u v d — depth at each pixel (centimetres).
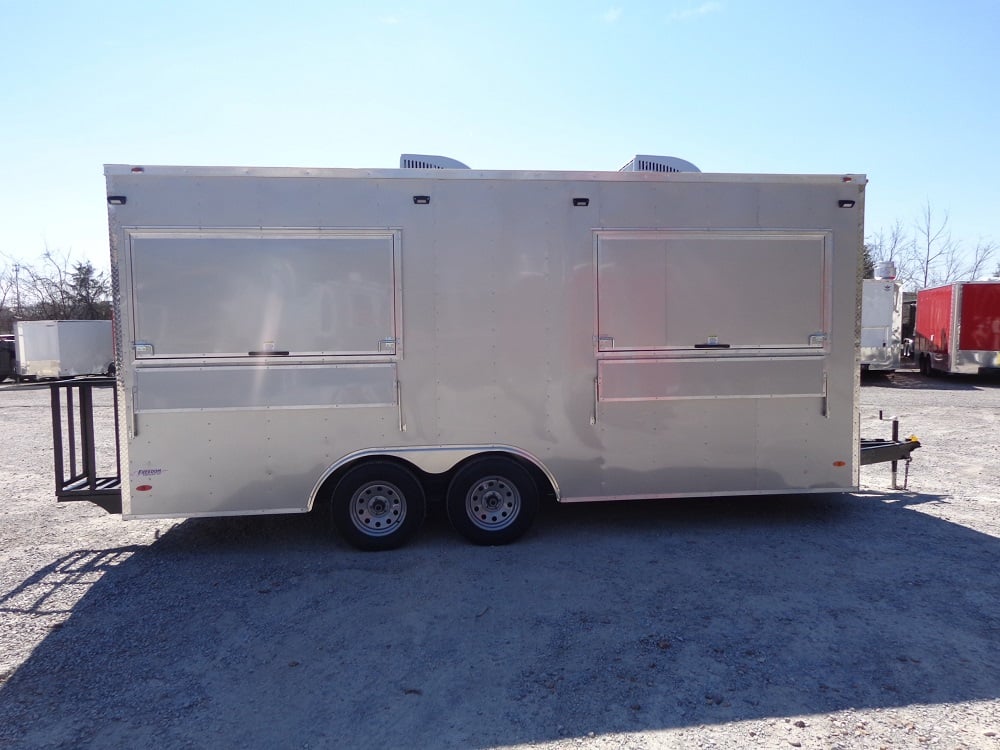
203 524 621
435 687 330
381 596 444
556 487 546
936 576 468
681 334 552
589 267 540
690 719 299
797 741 281
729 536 562
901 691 320
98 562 521
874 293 1855
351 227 518
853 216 570
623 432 550
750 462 566
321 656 364
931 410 1341
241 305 512
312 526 610
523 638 380
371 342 523
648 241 545
